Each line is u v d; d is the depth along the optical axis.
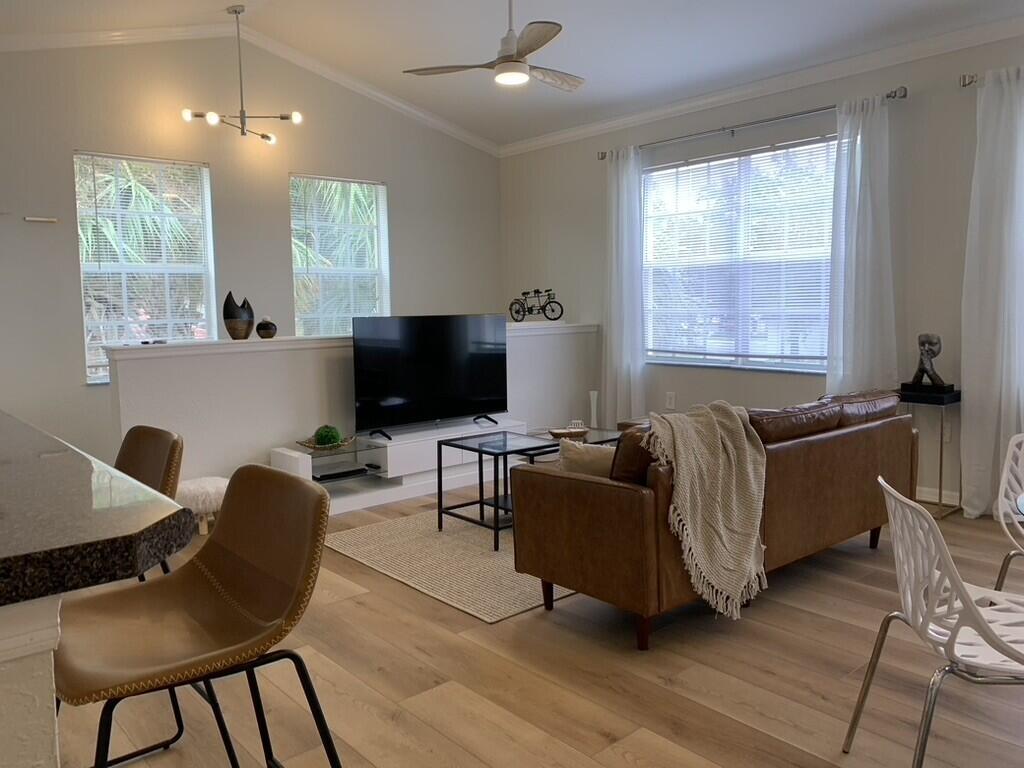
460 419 5.71
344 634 3.02
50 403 5.06
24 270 4.93
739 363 5.81
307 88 6.10
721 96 5.72
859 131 4.82
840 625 3.04
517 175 7.39
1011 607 2.06
